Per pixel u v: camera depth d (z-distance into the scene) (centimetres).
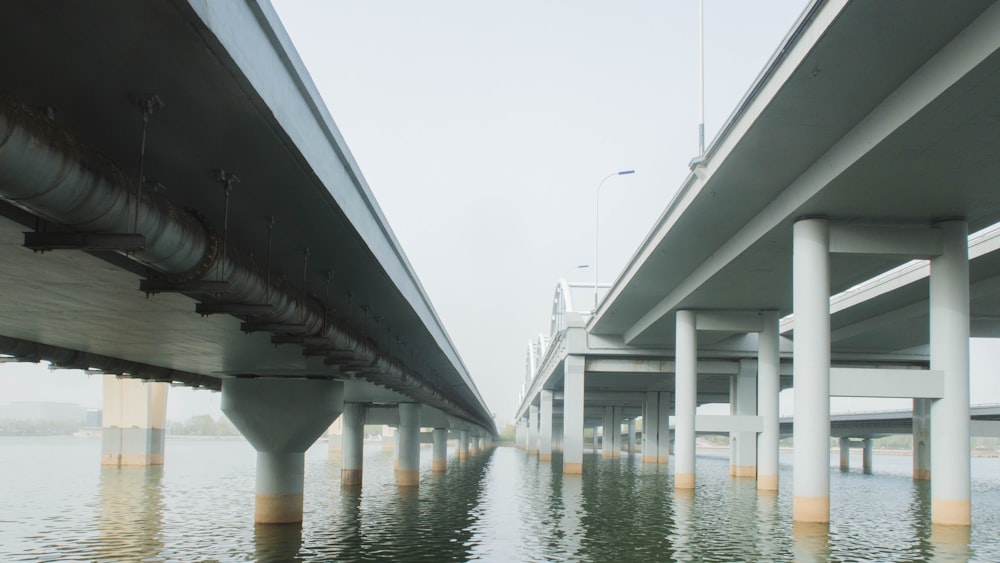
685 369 5634
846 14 2017
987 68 2041
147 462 7931
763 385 5622
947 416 3297
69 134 1295
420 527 3594
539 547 3014
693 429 5644
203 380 4591
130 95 1459
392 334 4566
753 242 3844
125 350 3403
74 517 3841
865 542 3088
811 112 2619
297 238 2452
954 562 2648
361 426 6525
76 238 1426
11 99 1145
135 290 2189
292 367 3712
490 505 4628
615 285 5888
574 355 7531
